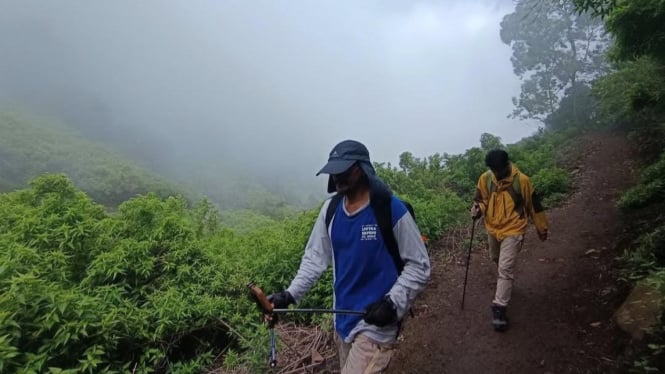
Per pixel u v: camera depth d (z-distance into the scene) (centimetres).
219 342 455
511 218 443
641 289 405
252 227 1224
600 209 786
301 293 271
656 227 537
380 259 251
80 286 417
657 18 605
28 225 454
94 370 350
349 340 260
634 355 342
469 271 601
